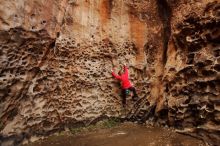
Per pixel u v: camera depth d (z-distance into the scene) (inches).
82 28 258.7
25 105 222.4
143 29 273.0
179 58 245.3
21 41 207.9
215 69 207.2
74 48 252.5
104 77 268.1
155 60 271.0
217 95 204.7
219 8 207.2
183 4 241.9
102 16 269.4
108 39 269.4
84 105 258.8
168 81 252.1
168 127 249.0
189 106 226.5
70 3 253.0
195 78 224.5
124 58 272.1
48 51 233.8
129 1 274.1
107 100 269.4
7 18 196.2
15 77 209.5
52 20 233.5
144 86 269.7
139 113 271.3
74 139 233.0
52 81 239.1
